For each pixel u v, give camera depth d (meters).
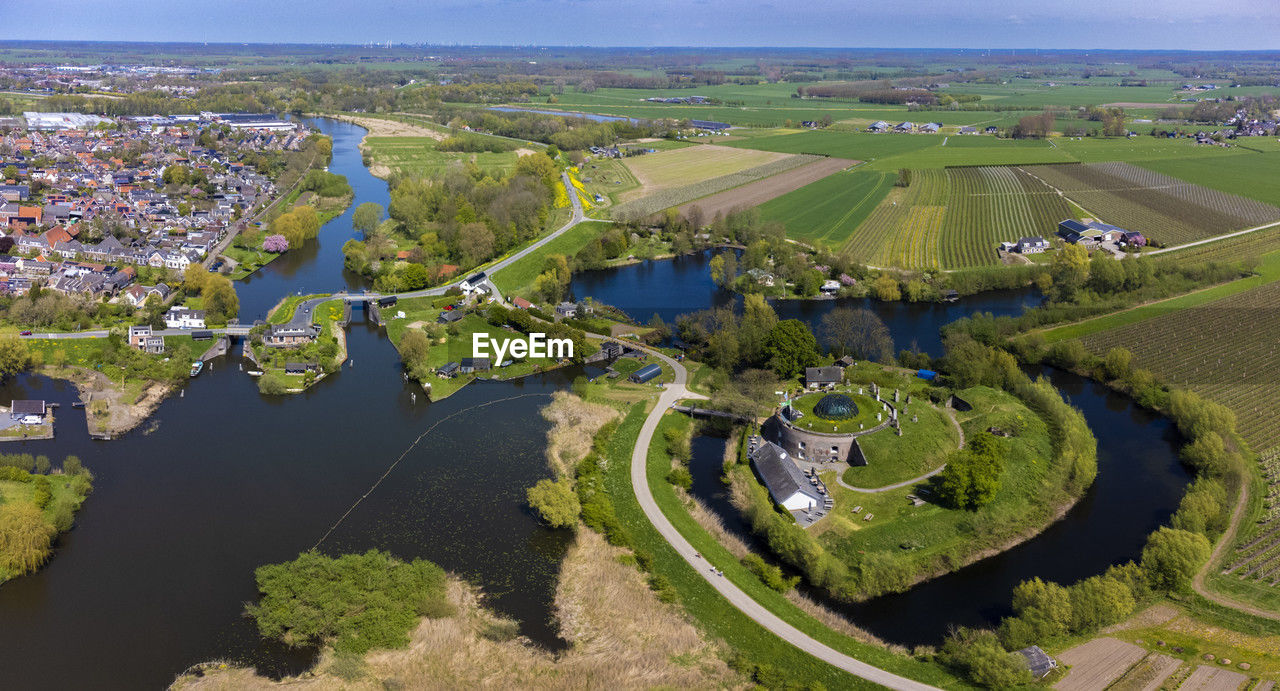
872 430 190.25
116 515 171.25
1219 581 148.25
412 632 139.38
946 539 161.38
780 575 153.00
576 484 183.50
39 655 134.12
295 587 145.62
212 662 133.38
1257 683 123.50
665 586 149.75
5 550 151.75
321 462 193.62
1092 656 131.12
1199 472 184.50
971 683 126.44
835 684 126.81
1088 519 172.62
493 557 160.38
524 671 130.75
